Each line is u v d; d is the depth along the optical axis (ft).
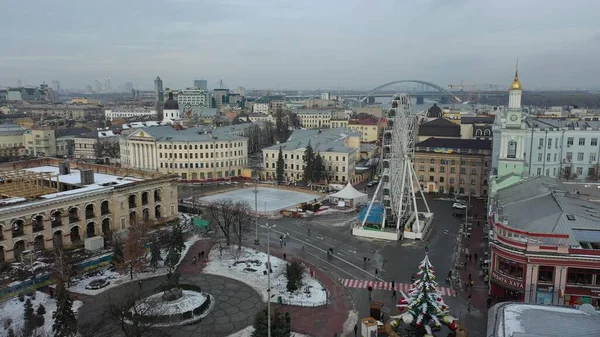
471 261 350.84
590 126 533.55
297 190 605.31
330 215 489.67
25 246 357.00
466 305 278.26
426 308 233.55
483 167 578.66
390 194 427.33
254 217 471.62
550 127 525.34
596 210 295.28
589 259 249.96
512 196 350.84
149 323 242.37
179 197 573.74
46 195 387.75
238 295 291.79
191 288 294.46
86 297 288.71
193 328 249.34
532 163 525.34
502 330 154.40
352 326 253.65
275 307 275.80
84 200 392.27
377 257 362.74
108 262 345.72
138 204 434.71
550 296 258.78
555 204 297.94
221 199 547.90
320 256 364.58
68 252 369.30
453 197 579.48
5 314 264.93
